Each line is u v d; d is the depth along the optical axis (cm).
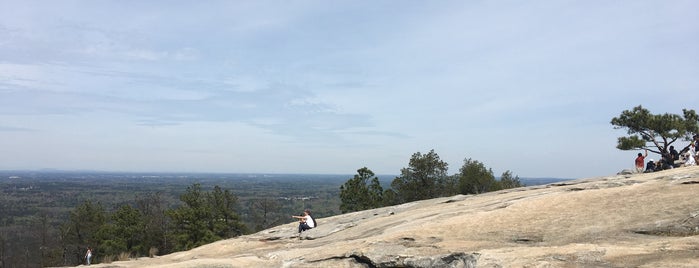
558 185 2236
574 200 1530
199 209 5941
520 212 1518
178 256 2119
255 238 2347
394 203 6500
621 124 4081
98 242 6391
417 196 6288
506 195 2066
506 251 1128
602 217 1311
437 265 1173
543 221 1391
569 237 1216
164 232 6844
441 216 1692
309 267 1391
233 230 6662
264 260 1566
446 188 6538
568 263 984
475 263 1102
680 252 930
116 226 6234
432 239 1397
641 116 3897
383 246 1377
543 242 1221
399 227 1658
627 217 1266
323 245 1748
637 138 3894
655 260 909
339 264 1366
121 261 2016
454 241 1344
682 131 3712
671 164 2892
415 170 6375
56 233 7938
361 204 5991
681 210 1216
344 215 2648
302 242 2066
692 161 2634
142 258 2209
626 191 1521
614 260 956
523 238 1284
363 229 1906
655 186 1516
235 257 1664
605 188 1650
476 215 1563
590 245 1077
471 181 6519
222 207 6431
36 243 8238
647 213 1259
